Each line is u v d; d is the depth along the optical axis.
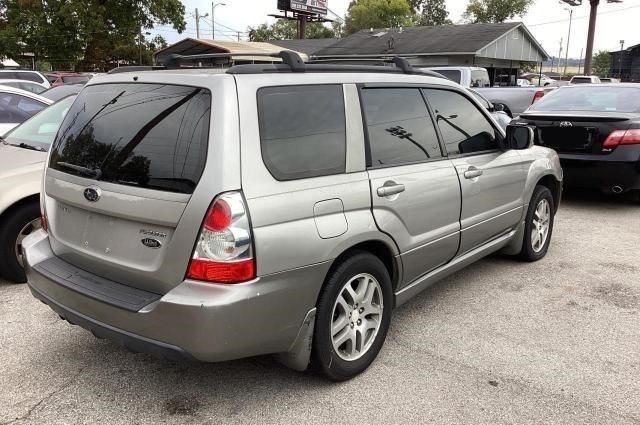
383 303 3.49
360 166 3.29
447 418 3.01
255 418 3.00
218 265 2.64
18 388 3.26
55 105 5.82
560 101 8.56
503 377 3.41
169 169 2.77
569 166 7.51
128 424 2.94
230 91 2.77
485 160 4.43
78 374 3.42
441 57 30.19
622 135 7.14
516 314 4.32
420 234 3.72
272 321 2.81
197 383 3.33
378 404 3.13
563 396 3.21
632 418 3.02
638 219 7.29
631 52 57.28
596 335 3.98
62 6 35.19
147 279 2.83
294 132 2.98
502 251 5.36
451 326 4.11
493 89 14.66
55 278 3.15
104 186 2.96
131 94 3.11
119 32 37.53
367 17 58.56
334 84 3.28
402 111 3.72
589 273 5.23
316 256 2.94
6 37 35.19
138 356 3.65
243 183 2.70
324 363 3.15
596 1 31.88
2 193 4.53
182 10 39.31
